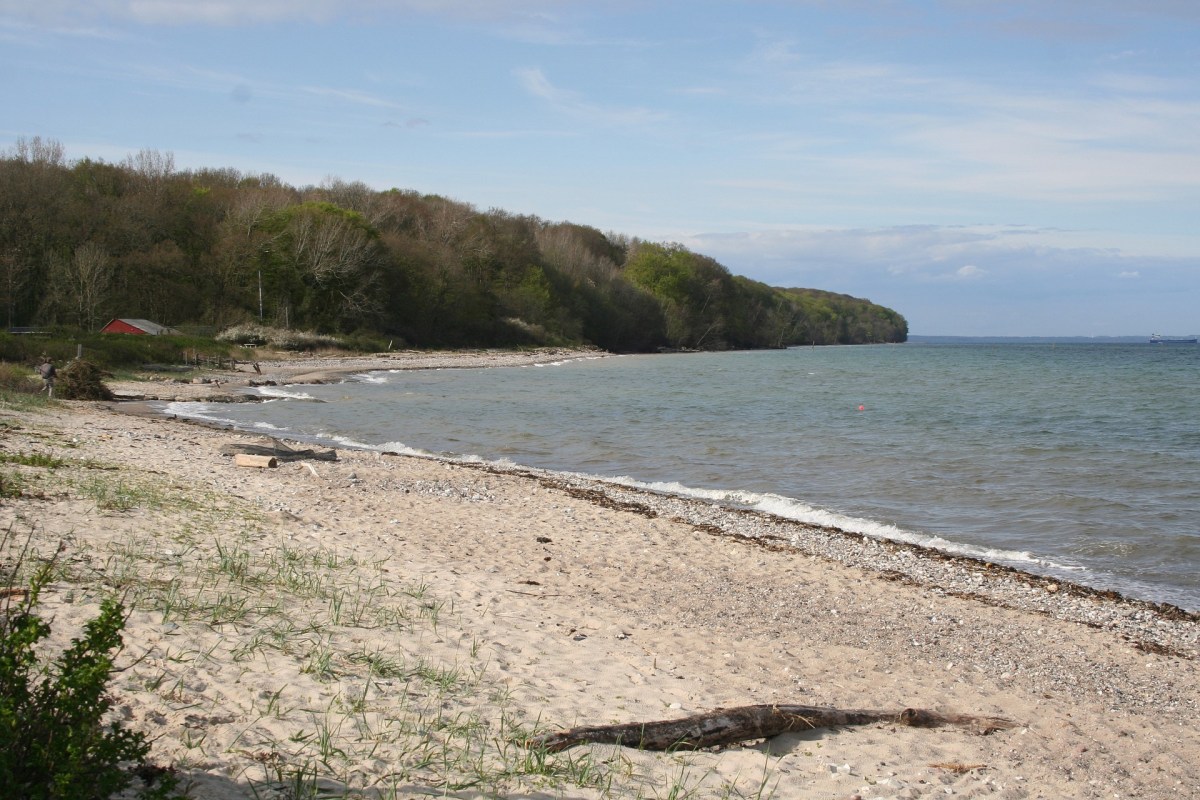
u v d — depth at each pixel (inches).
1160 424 1310.3
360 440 1034.7
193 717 220.7
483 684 275.1
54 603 284.5
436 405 1480.1
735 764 238.2
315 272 2960.1
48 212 2504.9
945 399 1772.9
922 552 558.6
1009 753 265.9
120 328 2340.1
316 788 189.3
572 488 725.3
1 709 148.4
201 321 2723.9
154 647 263.4
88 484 506.9
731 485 802.2
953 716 287.4
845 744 260.2
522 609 372.8
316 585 361.4
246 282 2898.6
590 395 1750.7
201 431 959.0
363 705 242.8
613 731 241.9
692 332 4931.1
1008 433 1181.1
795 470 879.7
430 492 667.4
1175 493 768.9
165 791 167.8
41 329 2225.6
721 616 400.2
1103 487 794.8
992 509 708.0
